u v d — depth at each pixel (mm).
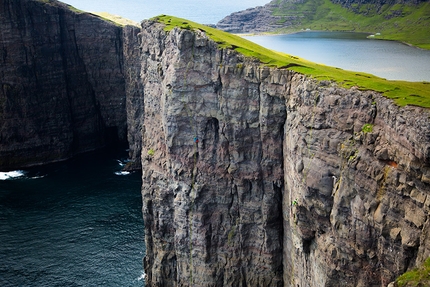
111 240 111375
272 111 71250
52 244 110250
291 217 68375
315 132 59000
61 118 174125
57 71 174000
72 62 179750
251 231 78938
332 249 56562
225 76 74250
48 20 170875
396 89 55812
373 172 50750
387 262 49844
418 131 44375
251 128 74688
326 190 57375
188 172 80688
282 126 72250
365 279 53281
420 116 45219
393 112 48875
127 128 185000
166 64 84312
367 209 51344
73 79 180375
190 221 81875
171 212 88312
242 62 73438
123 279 97188
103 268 100875
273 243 77375
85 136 183125
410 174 46062
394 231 48156
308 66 74688
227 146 77438
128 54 163000
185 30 76562
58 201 133125
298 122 62812
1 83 164000
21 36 164875
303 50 127438
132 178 151250
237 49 75688
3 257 105312
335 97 56594
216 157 78438
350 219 54375
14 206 130250
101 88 187125
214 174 78812
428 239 43562
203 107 77500
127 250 107188
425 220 44469
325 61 103062
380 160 50312
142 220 120500
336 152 56312
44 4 169625
